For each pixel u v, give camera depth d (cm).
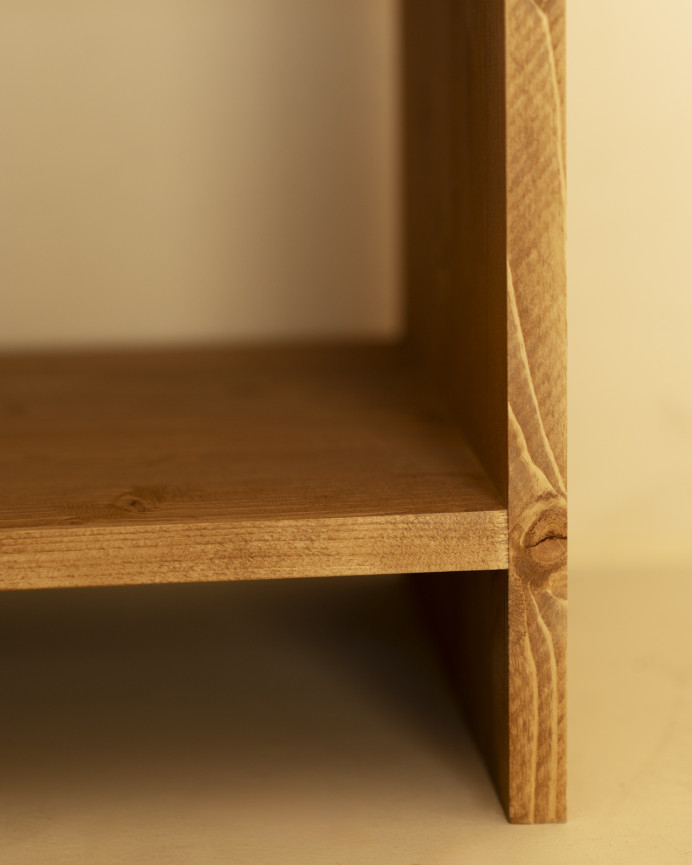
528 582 72
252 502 74
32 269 120
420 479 77
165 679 88
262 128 118
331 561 71
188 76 117
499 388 73
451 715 83
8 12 115
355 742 81
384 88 117
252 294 121
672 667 88
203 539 71
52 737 81
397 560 71
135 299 121
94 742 81
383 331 122
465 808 75
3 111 117
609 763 78
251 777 78
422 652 92
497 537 71
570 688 86
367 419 91
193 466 81
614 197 103
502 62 70
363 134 118
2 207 119
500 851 72
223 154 119
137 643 93
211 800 76
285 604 101
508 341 71
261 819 74
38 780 77
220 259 121
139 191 119
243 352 115
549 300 70
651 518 108
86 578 71
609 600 99
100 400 99
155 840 73
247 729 82
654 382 106
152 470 81
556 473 71
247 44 116
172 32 116
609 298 104
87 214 119
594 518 108
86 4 115
